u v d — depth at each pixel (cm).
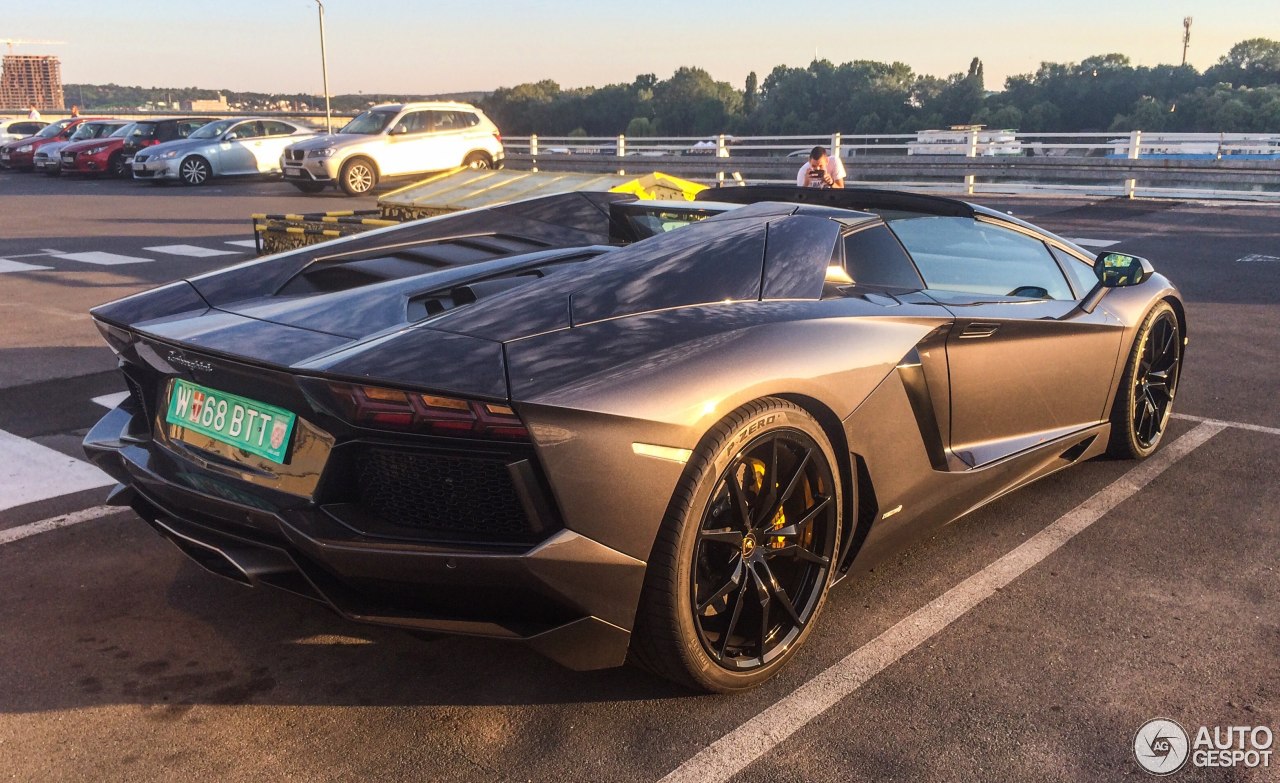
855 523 250
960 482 284
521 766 203
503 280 283
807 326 235
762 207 281
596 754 207
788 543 232
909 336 257
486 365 197
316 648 252
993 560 301
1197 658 244
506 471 193
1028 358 306
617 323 218
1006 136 2320
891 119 16875
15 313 761
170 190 2142
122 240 1280
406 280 279
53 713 222
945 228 313
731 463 210
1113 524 329
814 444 229
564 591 196
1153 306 373
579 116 19675
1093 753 206
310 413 208
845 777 199
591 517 194
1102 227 1319
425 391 190
